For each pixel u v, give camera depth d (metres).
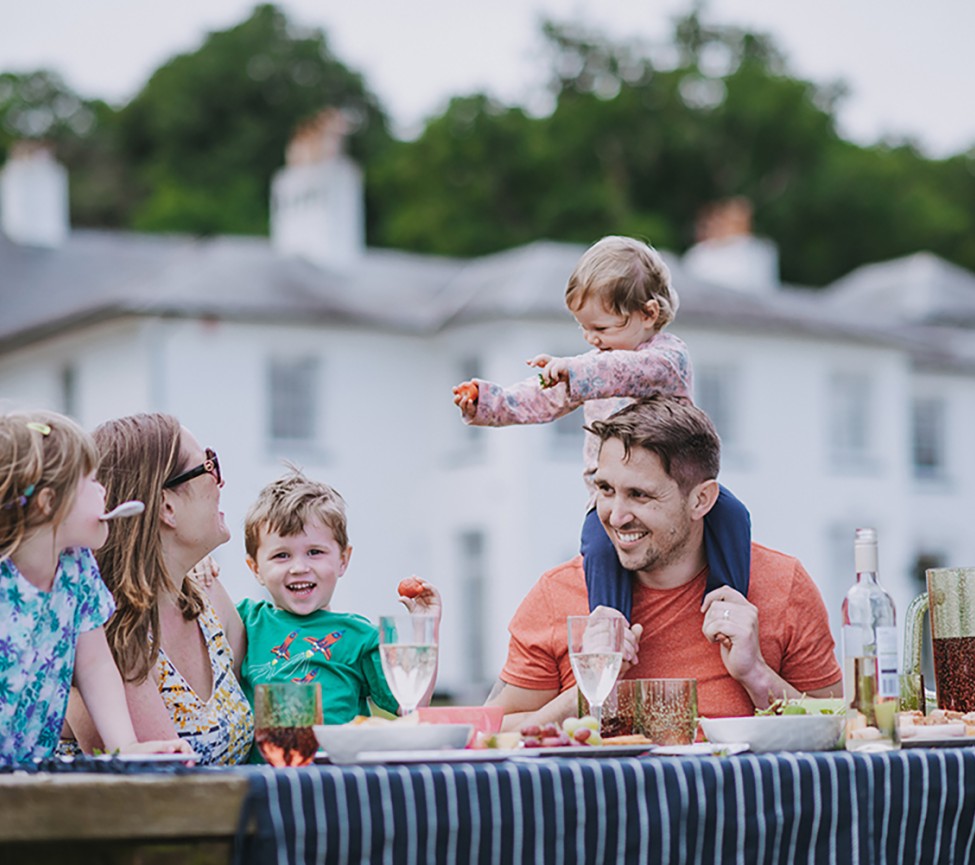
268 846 2.50
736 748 2.99
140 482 3.44
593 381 3.77
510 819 2.62
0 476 2.95
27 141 30.78
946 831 2.96
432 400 25.55
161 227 41.31
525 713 3.83
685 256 42.88
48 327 25.16
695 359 25.95
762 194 43.59
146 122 46.72
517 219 41.38
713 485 3.65
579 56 45.78
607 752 2.88
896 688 3.08
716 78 45.22
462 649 24.81
